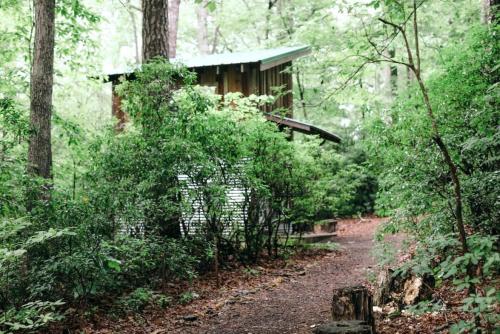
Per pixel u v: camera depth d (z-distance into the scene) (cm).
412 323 584
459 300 622
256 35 3238
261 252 1212
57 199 776
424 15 1836
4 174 771
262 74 1697
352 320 518
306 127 1460
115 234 805
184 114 959
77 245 712
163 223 955
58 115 1134
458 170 708
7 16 1425
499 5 837
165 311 750
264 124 1070
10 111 899
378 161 870
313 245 1366
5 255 580
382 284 691
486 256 385
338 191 1738
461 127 694
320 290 872
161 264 857
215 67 1677
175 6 2838
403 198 718
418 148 714
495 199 600
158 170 912
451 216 634
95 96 2614
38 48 916
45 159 906
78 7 1167
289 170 1157
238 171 1031
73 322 675
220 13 3112
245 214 1138
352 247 1420
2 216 730
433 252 477
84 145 1065
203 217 1051
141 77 976
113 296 786
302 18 2634
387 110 827
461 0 2006
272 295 849
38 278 671
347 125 2612
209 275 999
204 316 723
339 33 1900
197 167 959
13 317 581
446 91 736
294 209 1268
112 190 823
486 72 734
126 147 938
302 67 1190
